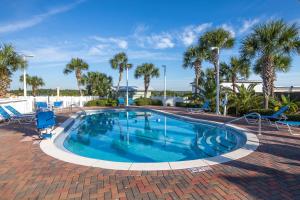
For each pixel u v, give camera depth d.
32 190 4.32
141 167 5.48
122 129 14.45
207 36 23.42
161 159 8.33
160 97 34.06
